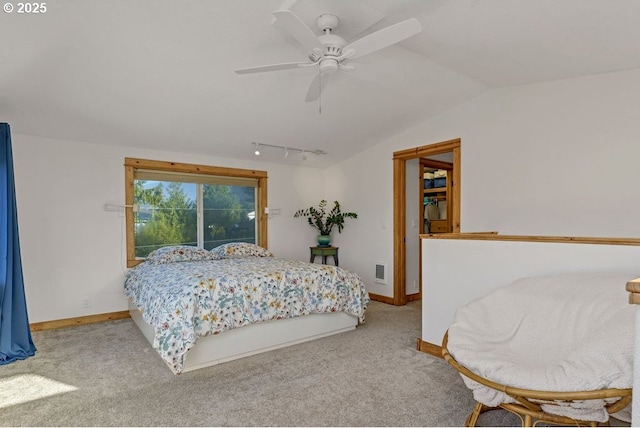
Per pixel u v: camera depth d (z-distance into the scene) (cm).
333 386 244
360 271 540
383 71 324
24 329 304
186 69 291
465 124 397
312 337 340
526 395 142
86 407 217
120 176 420
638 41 235
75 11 214
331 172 594
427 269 303
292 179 572
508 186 360
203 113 369
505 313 198
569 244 221
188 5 218
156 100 333
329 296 345
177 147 444
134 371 268
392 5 216
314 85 270
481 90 373
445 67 319
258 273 318
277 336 318
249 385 246
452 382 249
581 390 135
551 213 329
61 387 243
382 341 334
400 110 408
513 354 177
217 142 446
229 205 521
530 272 238
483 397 174
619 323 150
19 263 305
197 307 270
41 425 198
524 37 245
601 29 223
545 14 212
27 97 301
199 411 213
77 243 391
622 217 289
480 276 266
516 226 353
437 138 428
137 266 415
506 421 203
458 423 200
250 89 335
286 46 271
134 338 341
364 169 533
